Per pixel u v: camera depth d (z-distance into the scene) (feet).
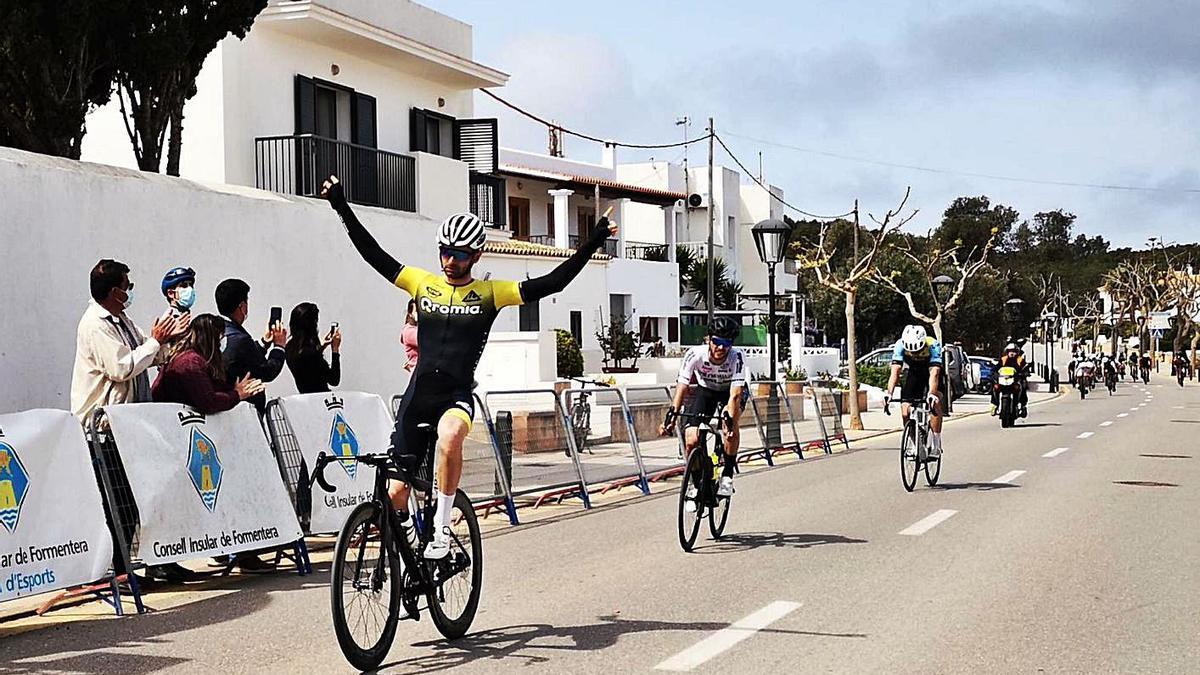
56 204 36.29
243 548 29.50
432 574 22.56
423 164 84.23
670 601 26.81
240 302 32.76
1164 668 21.06
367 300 51.96
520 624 24.63
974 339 242.17
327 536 36.14
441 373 22.06
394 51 82.58
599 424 55.98
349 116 82.94
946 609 25.80
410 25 85.92
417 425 22.11
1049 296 347.15
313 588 29.17
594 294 123.34
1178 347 299.58
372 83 85.20
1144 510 42.06
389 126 87.04
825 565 31.27
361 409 36.24
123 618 25.61
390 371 53.42
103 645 23.07
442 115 92.99
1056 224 496.64
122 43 49.75
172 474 27.89
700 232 198.39
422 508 23.26
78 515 25.57
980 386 173.37
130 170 40.68
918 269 229.86
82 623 25.09
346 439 35.14
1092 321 365.61
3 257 34.47
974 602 26.53
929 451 49.75
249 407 31.12
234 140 73.46
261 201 45.85
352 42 79.87
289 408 33.12
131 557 27.02
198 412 29.19
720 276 181.68
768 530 37.81
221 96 72.69
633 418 52.80
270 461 31.30
